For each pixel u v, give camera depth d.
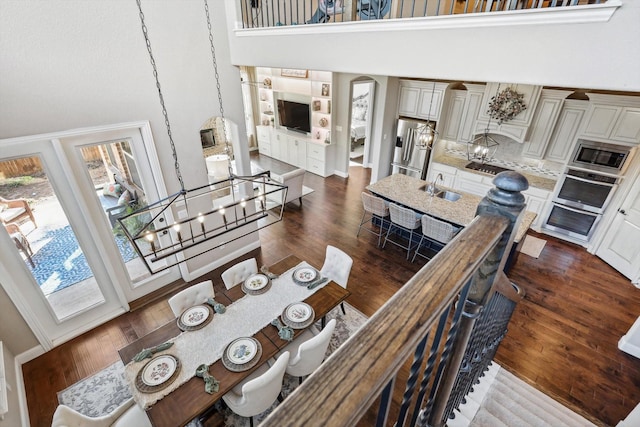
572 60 1.72
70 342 3.22
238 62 3.55
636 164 4.06
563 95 4.52
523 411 2.04
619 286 4.06
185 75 3.20
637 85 1.57
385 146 6.64
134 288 3.65
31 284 2.90
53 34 2.41
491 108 5.05
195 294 2.88
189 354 2.34
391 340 0.50
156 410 1.97
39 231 2.82
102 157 2.96
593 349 3.18
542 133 4.87
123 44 2.75
